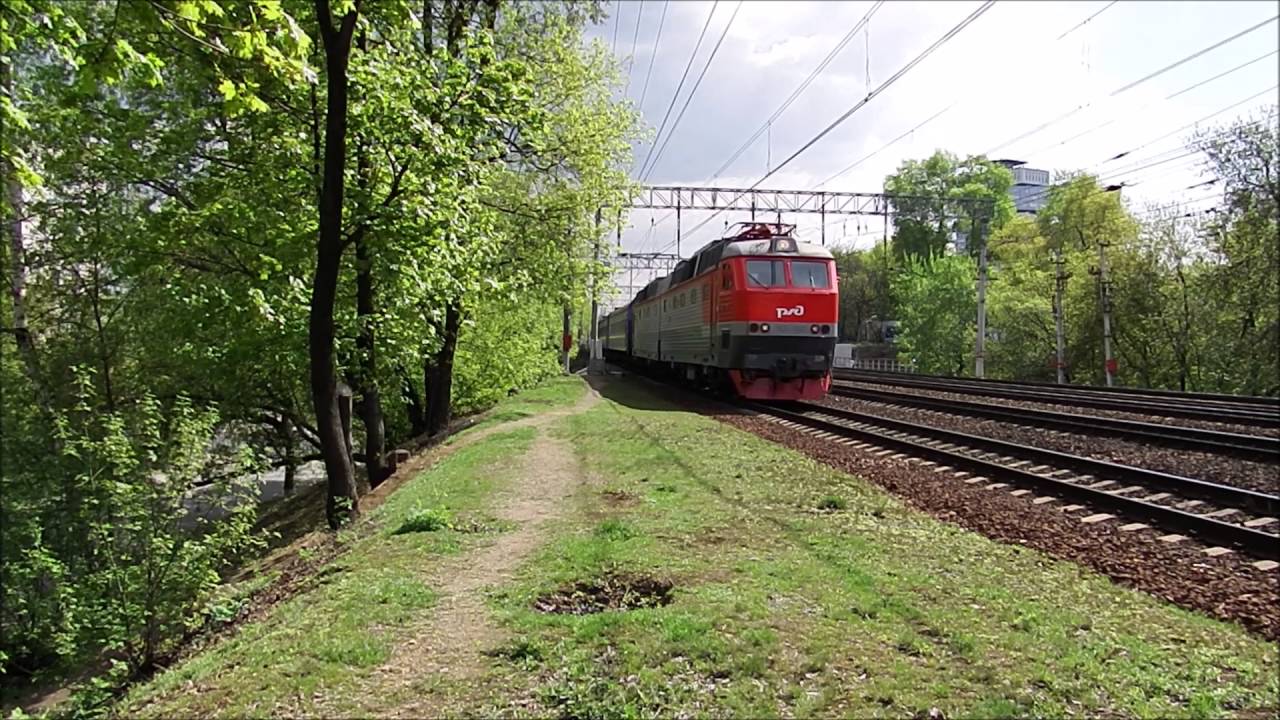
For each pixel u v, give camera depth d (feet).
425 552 25.18
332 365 33.81
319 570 25.70
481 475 39.32
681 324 88.89
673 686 14.83
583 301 72.33
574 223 65.98
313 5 32.12
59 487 33.40
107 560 27.35
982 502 31.12
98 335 54.34
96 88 18.95
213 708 15.12
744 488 33.63
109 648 26.12
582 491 34.47
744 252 68.18
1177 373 125.08
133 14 17.38
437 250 36.11
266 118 36.29
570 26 65.98
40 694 33.14
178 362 51.44
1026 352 149.18
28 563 32.63
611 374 145.89
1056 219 161.99
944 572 21.98
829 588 20.15
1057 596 20.30
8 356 50.75
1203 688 15.30
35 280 53.88
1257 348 105.70
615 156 70.03
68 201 44.50
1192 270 121.39
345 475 34.30
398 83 33.30
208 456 30.19
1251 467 37.45
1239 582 21.88
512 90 36.37
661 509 29.73
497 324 79.71
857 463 40.19
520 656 16.70
